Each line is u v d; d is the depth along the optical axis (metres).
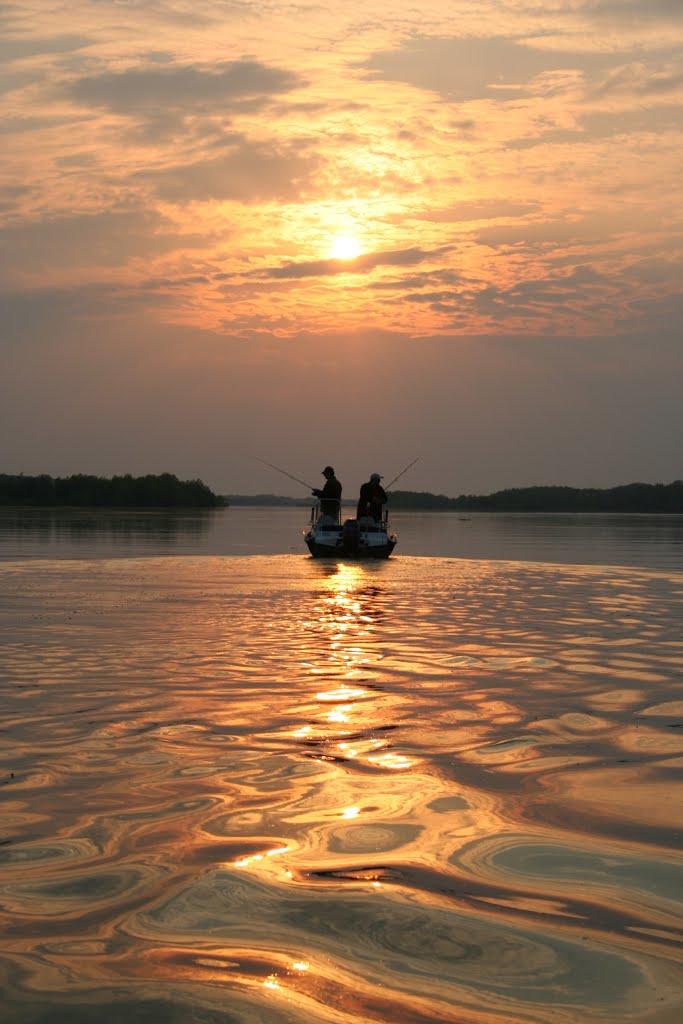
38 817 3.98
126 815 4.00
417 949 2.82
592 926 2.98
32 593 14.34
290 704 6.28
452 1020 2.44
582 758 4.96
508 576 18.53
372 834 3.79
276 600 13.57
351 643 9.23
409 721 5.81
